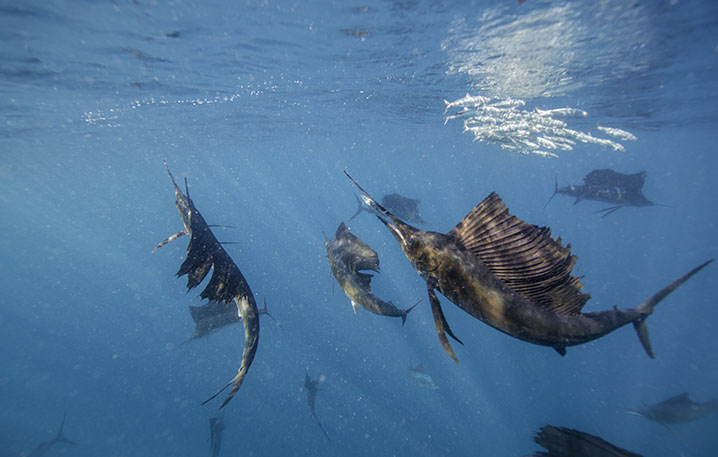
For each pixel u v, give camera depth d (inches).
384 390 844.6
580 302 71.4
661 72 515.5
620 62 476.4
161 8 329.4
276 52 449.4
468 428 763.4
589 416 798.5
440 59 478.9
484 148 1758.1
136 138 1032.2
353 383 858.8
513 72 531.2
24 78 484.4
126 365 1108.5
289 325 1027.3
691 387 918.4
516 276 69.4
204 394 940.0
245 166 2375.7
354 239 119.3
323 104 767.1
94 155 1239.5
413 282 1163.3
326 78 565.3
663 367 1030.4
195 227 89.0
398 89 636.7
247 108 773.9
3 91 529.3
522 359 969.5
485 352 971.9
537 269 68.6
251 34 393.1
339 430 749.9
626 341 1187.9
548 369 944.9
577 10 340.5
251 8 334.6
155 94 613.6
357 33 394.6
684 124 967.0
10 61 424.8
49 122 740.0
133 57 445.1
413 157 2305.6
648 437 746.8
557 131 348.8
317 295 1171.9
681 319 1482.5
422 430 753.0
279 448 729.0
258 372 913.5
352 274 114.0
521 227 69.0
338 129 1157.7
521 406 818.8
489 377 897.5
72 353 1224.8
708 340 1224.8
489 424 772.0
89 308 1606.8
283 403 834.2
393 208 674.2
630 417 800.9
